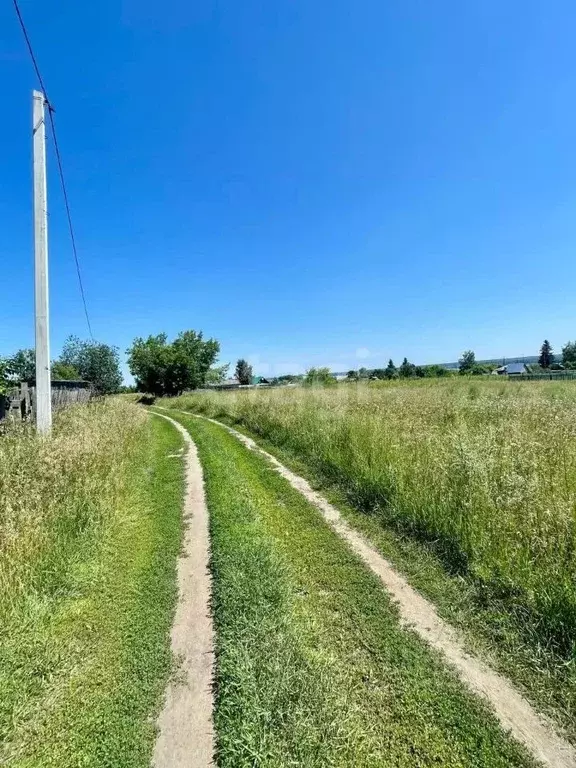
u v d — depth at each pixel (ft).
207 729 8.47
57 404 46.70
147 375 140.05
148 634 11.42
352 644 10.73
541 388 55.36
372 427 25.93
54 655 10.52
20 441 23.21
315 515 19.79
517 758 7.63
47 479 19.04
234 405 60.54
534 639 10.43
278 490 23.82
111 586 13.94
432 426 25.26
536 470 16.63
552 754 7.71
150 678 9.84
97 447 25.88
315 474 26.40
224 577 13.70
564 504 13.46
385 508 19.15
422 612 12.09
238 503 21.12
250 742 7.64
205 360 160.56
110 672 10.02
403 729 8.25
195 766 7.70
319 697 8.60
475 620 11.49
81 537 16.20
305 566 14.94
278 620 11.22
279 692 8.63
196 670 10.12
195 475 28.45
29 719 8.71
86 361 107.45
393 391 54.44
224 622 11.44
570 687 9.11
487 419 28.91
